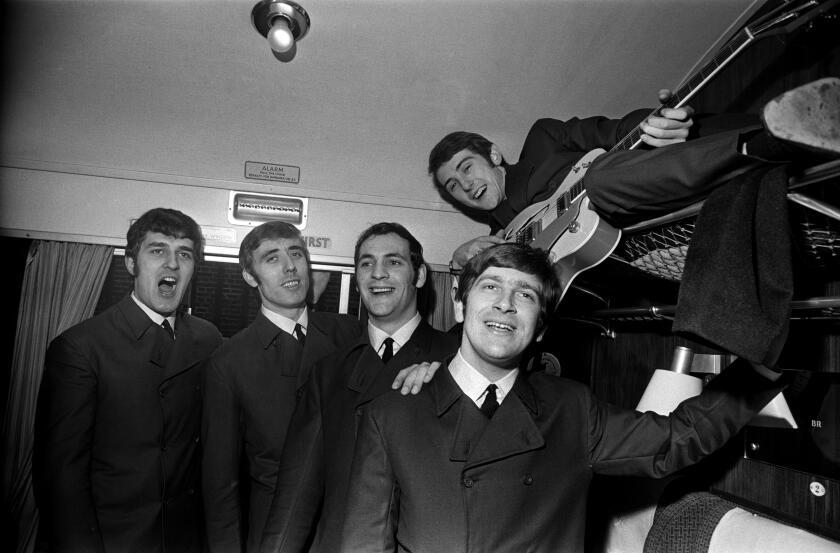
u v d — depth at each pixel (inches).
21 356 105.2
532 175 92.0
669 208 48.4
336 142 108.6
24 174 104.6
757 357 35.0
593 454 58.2
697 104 93.0
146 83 94.8
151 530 85.4
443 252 118.3
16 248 106.7
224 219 110.8
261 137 106.8
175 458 89.7
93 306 108.0
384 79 95.0
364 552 53.1
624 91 98.5
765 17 53.9
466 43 88.6
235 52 89.1
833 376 60.8
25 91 95.4
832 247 49.7
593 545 93.2
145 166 108.0
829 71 65.2
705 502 71.3
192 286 114.3
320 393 75.5
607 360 104.2
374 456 55.9
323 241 114.1
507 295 55.6
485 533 51.3
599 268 77.0
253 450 86.4
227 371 87.6
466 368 58.7
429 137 108.4
